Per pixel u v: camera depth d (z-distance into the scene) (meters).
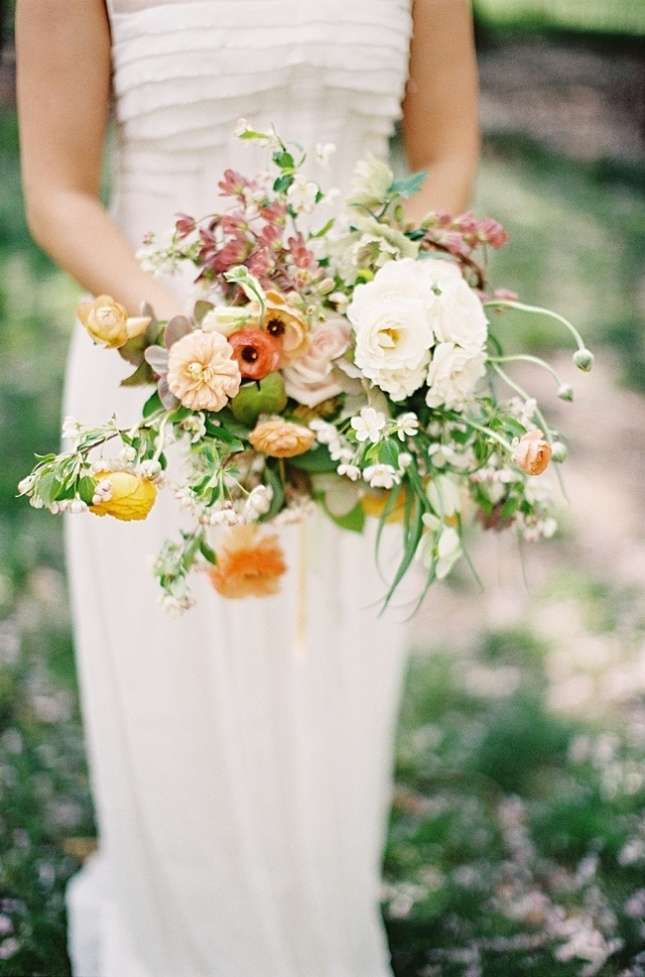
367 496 1.43
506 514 1.41
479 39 7.96
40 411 3.84
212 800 1.77
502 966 2.01
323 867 1.82
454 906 2.15
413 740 2.64
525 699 2.79
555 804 2.42
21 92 1.53
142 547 1.66
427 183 1.68
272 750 1.76
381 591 1.74
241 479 1.33
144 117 1.53
